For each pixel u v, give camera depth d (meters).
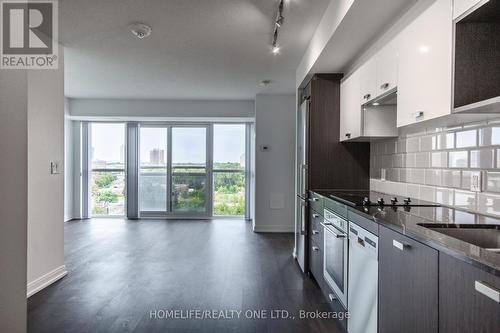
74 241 4.90
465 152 1.96
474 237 1.48
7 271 0.90
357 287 1.96
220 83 4.97
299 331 2.28
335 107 3.49
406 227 1.40
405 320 1.38
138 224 6.28
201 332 2.25
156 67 4.18
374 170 3.36
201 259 4.00
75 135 6.80
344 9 2.19
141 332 2.24
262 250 4.46
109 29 3.01
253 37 3.19
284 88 5.28
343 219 2.25
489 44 1.49
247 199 6.96
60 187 3.34
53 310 2.58
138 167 6.91
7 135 0.90
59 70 3.33
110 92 5.62
